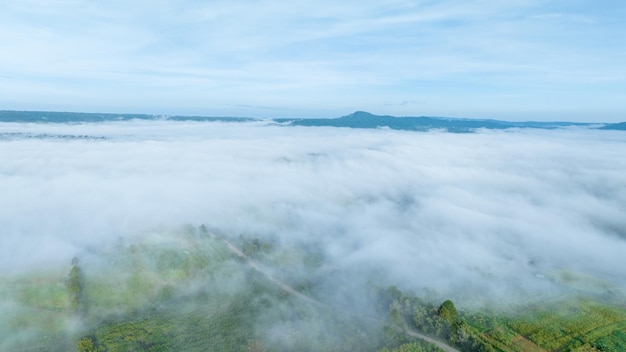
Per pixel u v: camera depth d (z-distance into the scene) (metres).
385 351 123.31
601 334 137.38
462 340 129.38
